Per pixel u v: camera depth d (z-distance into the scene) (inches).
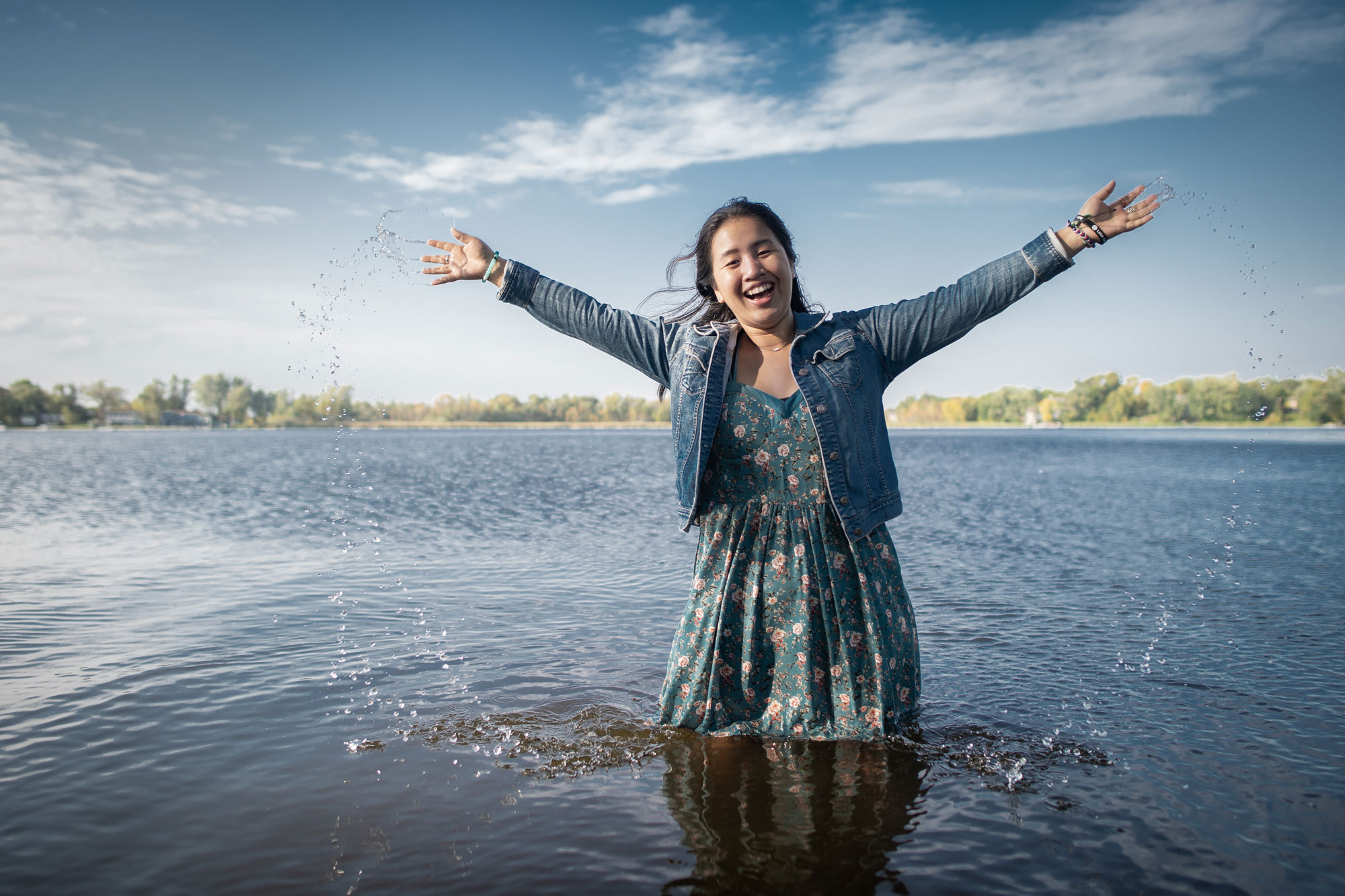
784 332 121.9
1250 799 98.2
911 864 82.9
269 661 161.8
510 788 101.8
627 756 112.0
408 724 125.2
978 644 175.5
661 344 129.0
